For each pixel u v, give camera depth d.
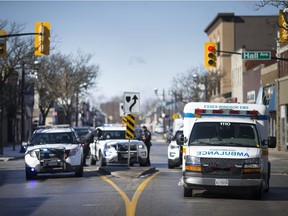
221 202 17.42
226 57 86.38
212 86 84.56
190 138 18.47
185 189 18.34
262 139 18.95
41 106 71.50
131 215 14.62
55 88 70.81
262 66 64.69
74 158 25.75
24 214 15.24
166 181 23.84
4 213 15.49
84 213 15.12
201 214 14.95
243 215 14.91
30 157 25.55
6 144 74.94
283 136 55.78
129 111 28.62
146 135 34.50
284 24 31.97
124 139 33.41
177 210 15.62
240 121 18.81
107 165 33.62
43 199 18.36
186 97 87.81
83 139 36.56
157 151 57.62
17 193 20.36
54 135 27.25
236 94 78.69
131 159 31.53
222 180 17.30
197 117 19.20
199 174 17.42
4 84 49.53
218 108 19.30
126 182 23.58
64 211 15.59
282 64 55.97
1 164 39.22
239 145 18.16
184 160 18.02
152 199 17.91
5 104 55.47
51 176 27.64
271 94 59.28
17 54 47.44
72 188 21.52
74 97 81.69
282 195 19.67
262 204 17.14
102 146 32.22
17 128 78.81
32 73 55.69
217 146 18.00
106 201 17.47
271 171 32.66
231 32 86.56
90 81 74.50
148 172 28.14
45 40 29.06
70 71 72.00
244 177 17.33
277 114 56.75
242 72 74.81
